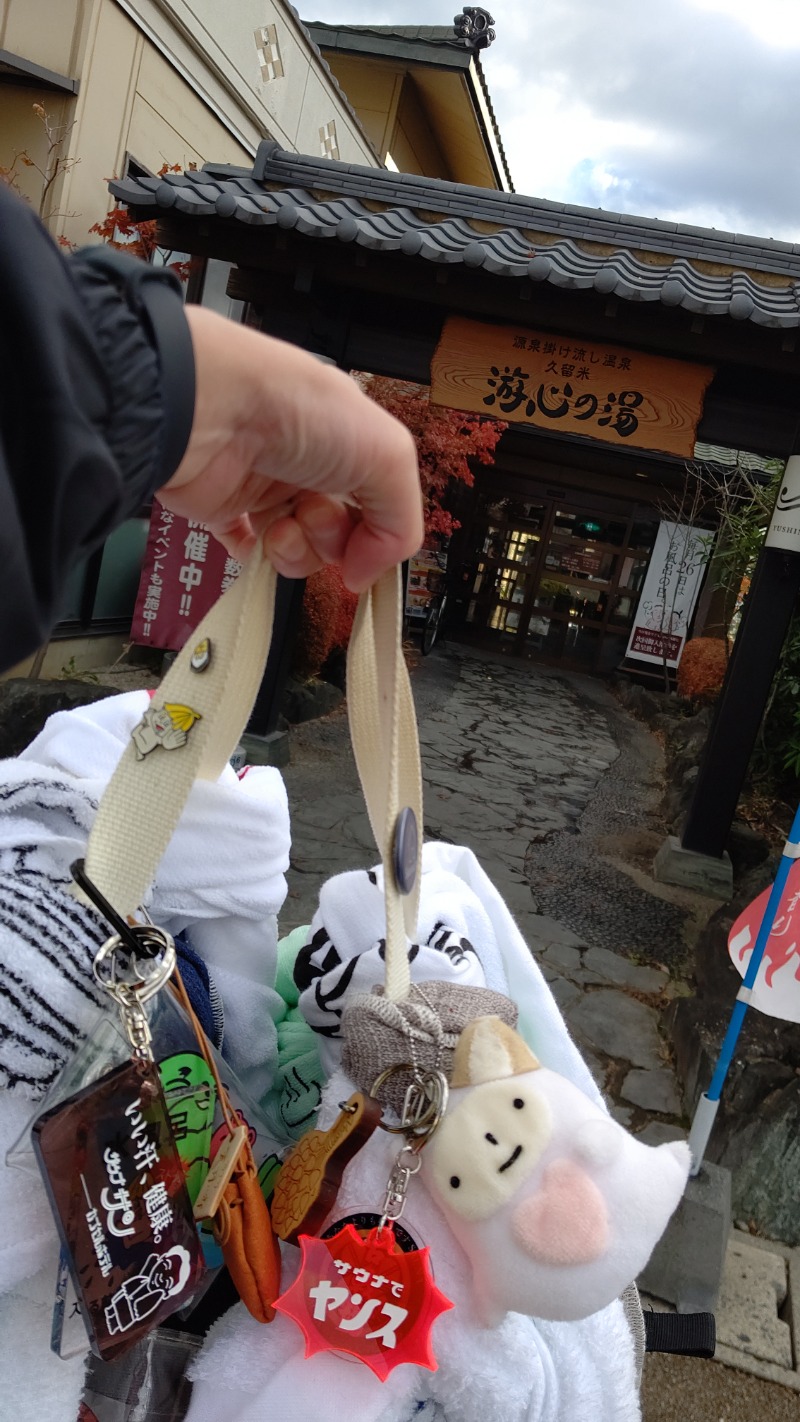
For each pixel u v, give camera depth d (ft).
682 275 15.26
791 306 14.87
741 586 31.09
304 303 17.58
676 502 44.01
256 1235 2.56
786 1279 8.63
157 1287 2.35
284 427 1.69
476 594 50.24
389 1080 2.65
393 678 2.20
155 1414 2.88
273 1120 3.59
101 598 24.12
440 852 4.67
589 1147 2.41
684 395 16.14
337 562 2.17
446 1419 2.82
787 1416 7.27
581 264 15.29
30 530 1.32
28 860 2.69
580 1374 2.98
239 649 2.17
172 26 22.17
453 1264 2.68
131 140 21.90
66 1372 2.53
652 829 23.22
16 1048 2.38
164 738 2.19
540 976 3.97
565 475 47.39
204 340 1.55
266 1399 2.56
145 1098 2.27
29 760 3.35
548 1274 2.39
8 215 1.26
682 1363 7.63
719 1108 9.98
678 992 14.70
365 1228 2.62
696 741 28.12
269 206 15.75
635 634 45.93
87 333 1.33
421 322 17.84
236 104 26.22
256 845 3.27
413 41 37.37
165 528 18.39
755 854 20.16
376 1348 2.40
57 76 18.90
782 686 23.20
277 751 20.80
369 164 38.45
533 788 25.13
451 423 27.22
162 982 2.27
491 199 17.01
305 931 4.75
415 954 3.30
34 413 1.27
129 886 2.21
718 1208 8.00
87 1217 2.19
